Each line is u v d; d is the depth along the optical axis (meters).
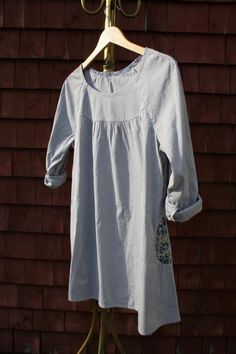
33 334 2.16
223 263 2.06
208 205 2.03
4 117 2.04
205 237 2.05
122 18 1.96
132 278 1.54
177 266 2.08
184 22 1.96
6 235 2.11
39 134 2.04
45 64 2.01
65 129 1.67
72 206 1.60
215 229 2.05
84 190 1.58
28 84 2.02
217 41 1.96
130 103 1.47
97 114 1.52
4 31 2.00
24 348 2.17
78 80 1.59
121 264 1.56
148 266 1.43
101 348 1.74
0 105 2.03
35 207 2.09
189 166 1.38
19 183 2.07
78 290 1.61
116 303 1.57
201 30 1.96
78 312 2.14
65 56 2.00
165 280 1.51
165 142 1.37
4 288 2.14
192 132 2.00
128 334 2.13
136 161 1.48
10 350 2.17
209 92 1.98
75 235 1.57
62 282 2.11
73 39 1.99
